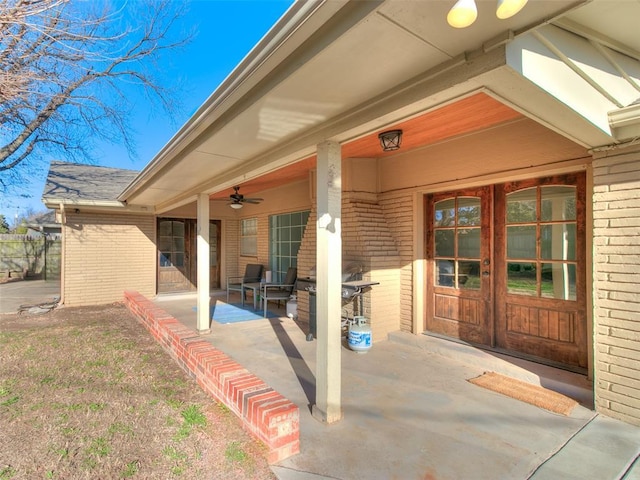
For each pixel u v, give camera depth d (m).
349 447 2.47
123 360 4.20
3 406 3.02
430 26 1.60
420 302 5.03
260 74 2.18
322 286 2.88
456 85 1.90
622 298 2.77
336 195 2.89
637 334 2.69
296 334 5.52
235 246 10.55
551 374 3.52
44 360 4.19
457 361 4.20
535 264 3.97
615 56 2.63
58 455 2.33
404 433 2.66
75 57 5.99
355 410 3.03
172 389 3.35
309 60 1.89
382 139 3.96
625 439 2.55
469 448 2.46
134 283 8.81
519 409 3.02
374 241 5.12
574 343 3.64
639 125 2.55
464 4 1.36
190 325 6.20
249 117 2.70
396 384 3.56
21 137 7.85
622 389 2.78
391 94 2.22
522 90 1.97
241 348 4.81
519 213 4.11
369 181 5.49
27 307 7.78
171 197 6.96
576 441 2.53
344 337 5.16
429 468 2.24
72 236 8.10
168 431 2.61
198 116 2.94
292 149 3.23
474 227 4.54
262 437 2.36
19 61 5.14
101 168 11.16
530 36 1.90
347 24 1.63
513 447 2.47
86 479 2.10
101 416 2.84
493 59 1.74
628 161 2.73
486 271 4.40
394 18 1.54
